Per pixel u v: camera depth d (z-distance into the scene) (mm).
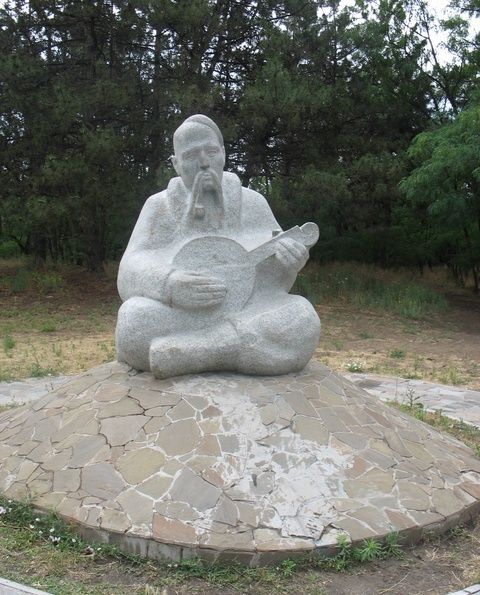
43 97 14297
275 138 16469
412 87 17906
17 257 22453
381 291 16219
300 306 5051
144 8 14477
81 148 14883
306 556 3625
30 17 15852
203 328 4930
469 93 17375
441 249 19500
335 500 3971
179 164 5270
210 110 14594
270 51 15578
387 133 17688
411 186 14141
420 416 6758
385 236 20203
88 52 16078
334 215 18156
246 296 5109
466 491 4422
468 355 10977
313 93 14719
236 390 4629
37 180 13984
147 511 3801
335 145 16484
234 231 5316
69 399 4980
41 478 4250
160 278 4863
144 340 4801
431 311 14922
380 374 9242
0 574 3506
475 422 6797
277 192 14312
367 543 3727
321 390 4871
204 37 15047
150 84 15820
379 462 4363
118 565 3604
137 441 4273
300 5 16125
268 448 4215
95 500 3934
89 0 15055
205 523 3727
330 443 4375
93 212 15695
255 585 3461
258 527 3727
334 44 16406
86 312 13984
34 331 12047
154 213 5281
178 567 3562
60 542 3773
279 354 4863
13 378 8430
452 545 3938
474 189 14750
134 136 15289
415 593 3445
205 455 4129
